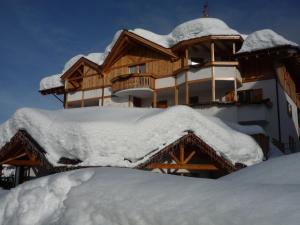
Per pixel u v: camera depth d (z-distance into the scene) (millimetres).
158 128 9203
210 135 9898
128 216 4000
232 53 22594
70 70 28750
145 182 4648
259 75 21438
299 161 5434
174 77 23562
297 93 28781
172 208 3668
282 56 20516
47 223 5117
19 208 5793
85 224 4457
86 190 5047
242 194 3424
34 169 12367
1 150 10250
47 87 30797
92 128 8578
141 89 23688
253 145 11047
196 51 23547
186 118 9641
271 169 5469
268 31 20453
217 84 22078
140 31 26828
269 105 19672
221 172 11477
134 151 8773
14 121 10125
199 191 3824
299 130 28016
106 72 27266
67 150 8797
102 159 8344
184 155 10977
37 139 9477
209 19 25172
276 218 2809
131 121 9203
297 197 3061
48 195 5750
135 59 25875
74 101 28562
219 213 3221
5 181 12875
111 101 26359
